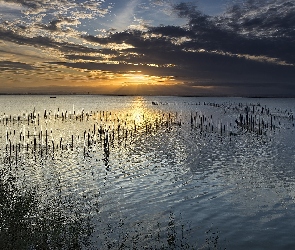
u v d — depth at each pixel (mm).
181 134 82938
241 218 25172
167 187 34344
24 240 16391
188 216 25641
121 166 46031
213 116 145500
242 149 59969
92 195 31422
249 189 33375
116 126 105312
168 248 19906
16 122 117750
